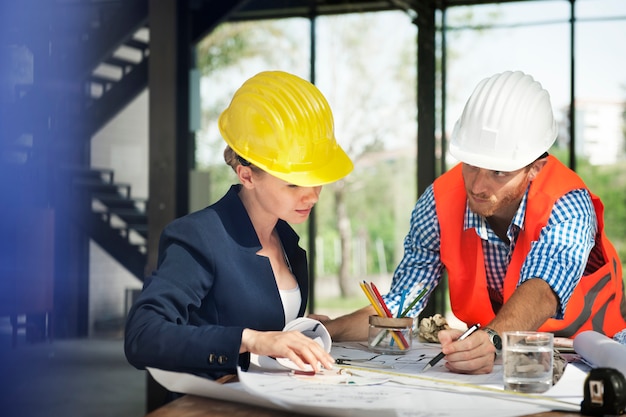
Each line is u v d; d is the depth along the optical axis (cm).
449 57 743
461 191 196
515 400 119
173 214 464
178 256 145
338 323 182
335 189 1287
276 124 154
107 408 487
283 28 868
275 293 156
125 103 809
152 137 472
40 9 675
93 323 751
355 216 1294
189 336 130
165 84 469
